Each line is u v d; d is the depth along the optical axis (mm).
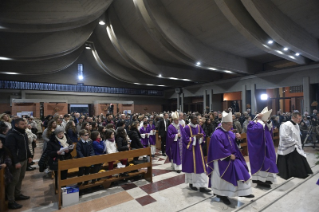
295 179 4473
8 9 8422
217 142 3432
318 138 8695
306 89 12461
